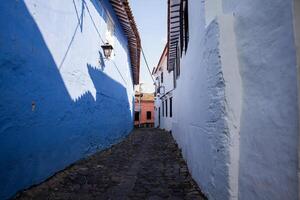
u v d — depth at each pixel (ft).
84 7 23.02
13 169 12.19
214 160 10.66
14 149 12.28
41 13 15.28
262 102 7.65
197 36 15.23
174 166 21.34
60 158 17.69
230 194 8.91
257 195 7.67
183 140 24.72
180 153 27.86
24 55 13.32
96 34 26.94
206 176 12.32
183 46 24.30
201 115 13.75
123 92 44.50
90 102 24.86
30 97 13.87
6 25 11.89
